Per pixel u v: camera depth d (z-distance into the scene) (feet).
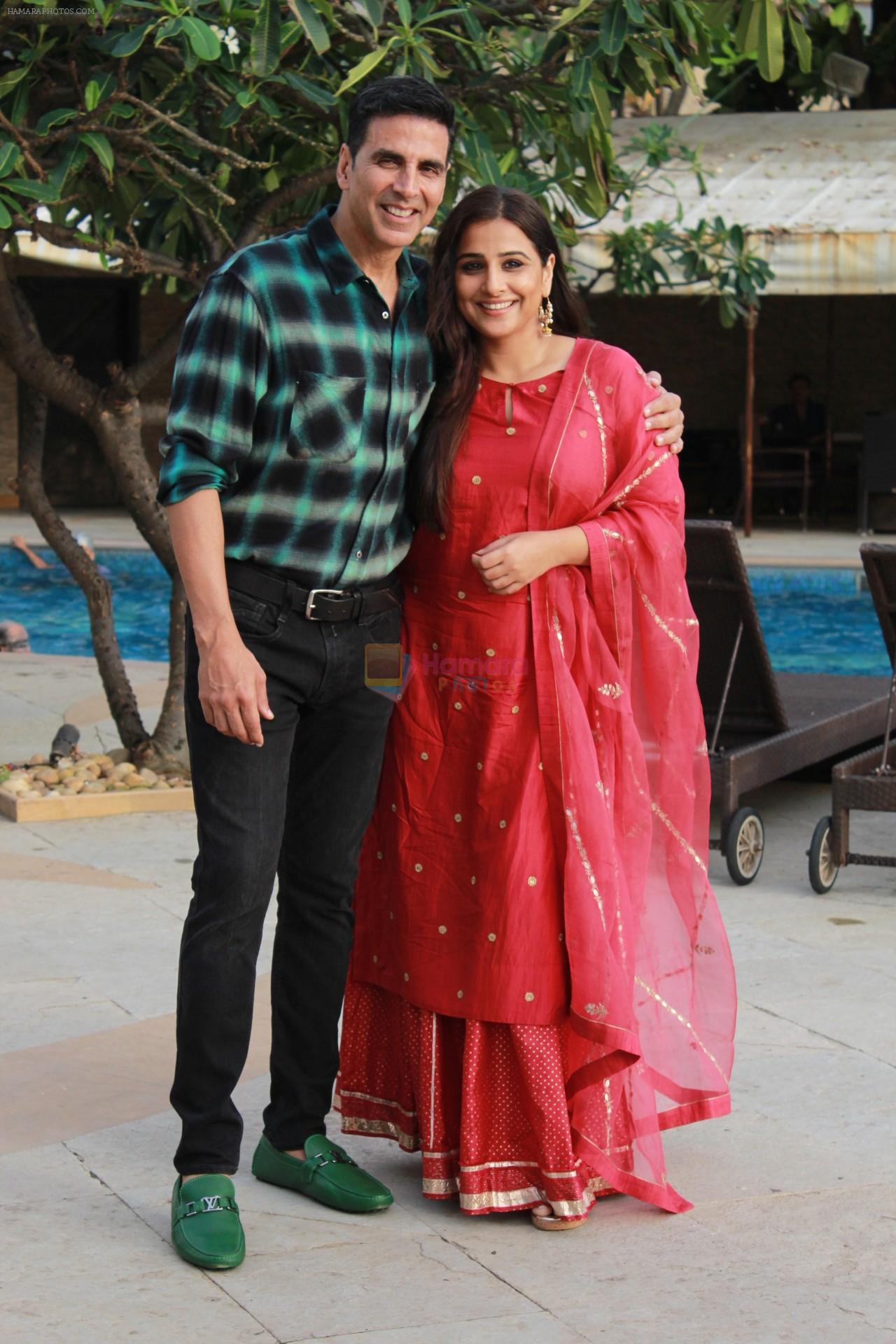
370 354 8.84
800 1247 9.02
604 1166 9.34
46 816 18.80
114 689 20.58
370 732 9.34
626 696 9.59
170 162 17.02
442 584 9.44
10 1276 8.55
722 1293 8.48
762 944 14.57
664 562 9.66
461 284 9.16
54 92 17.88
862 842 18.43
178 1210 8.93
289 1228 9.25
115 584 47.67
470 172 18.48
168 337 18.90
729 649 17.60
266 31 14.71
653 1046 9.91
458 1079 9.55
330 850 9.48
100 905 15.46
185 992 8.97
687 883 10.01
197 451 8.64
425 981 9.42
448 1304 8.33
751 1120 10.78
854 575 44.24
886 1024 12.53
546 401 9.37
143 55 17.25
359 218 8.71
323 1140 9.78
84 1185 9.71
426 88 8.63
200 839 9.07
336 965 9.63
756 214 45.98
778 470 59.00
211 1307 8.26
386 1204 9.47
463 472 9.30
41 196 15.31
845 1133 10.59
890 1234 9.19
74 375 19.04
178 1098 9.11
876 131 52.60
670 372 64.59
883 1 59.52
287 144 19.71
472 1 17.28
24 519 56.75
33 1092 11.07
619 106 17.95
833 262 44.65
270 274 8.65
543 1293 8.46
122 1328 8.02
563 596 9.32
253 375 8.62
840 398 63.67
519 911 9.15
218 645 8.54
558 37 17.48
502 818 9.21
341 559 8.99
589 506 9.43
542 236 9.19
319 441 8.74
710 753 16.89
